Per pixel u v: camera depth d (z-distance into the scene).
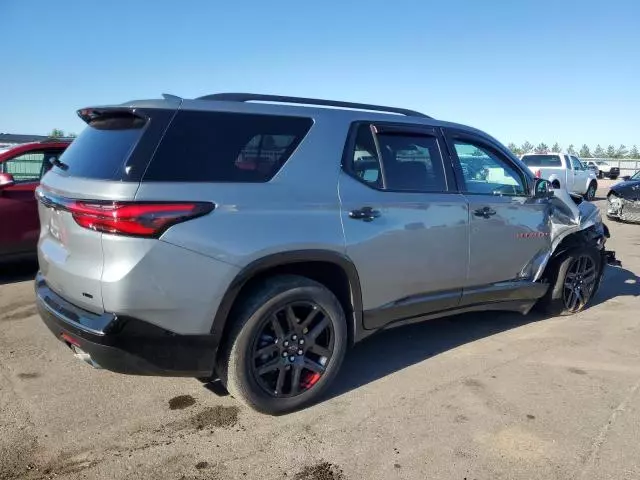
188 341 3.00
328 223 3.44
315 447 3.09
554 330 5.16
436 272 4.12
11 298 5.89
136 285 2.80
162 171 2.94
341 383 3.94
